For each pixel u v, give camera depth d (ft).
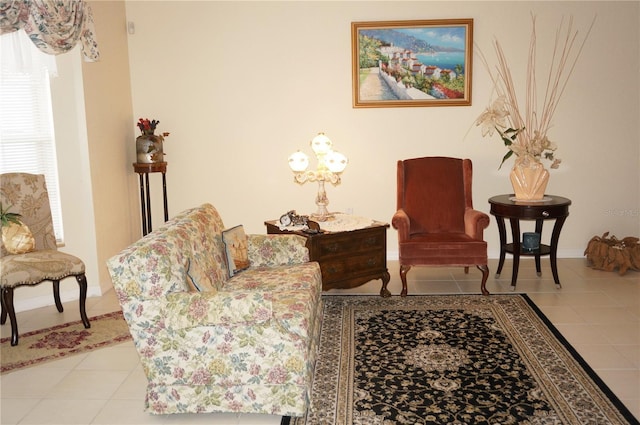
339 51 17.61
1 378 10.68
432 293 14.97
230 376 8.91
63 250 15.11
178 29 17.79
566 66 17.31
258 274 11.96
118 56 17.13
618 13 17.02
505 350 11.28
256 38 17.72
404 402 9.39
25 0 12.30
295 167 14.57
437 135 17.83
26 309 14.52
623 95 17.38
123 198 17.37
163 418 9.18
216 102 18.06
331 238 13.71
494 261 17.97
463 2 17.21
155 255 8.81
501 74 17.46
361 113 17.84
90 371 10.93
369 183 18.13
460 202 15.92
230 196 18.48
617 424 8.55
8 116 14.26
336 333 12.34
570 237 18.17
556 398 9.37
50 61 13.79
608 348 11.29
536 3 17.11
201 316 8.67
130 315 8.85
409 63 17.46
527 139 16.97
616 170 17.72
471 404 9.26
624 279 15.84
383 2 17.33
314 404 9.42
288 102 17.93
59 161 14.82
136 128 18.31
